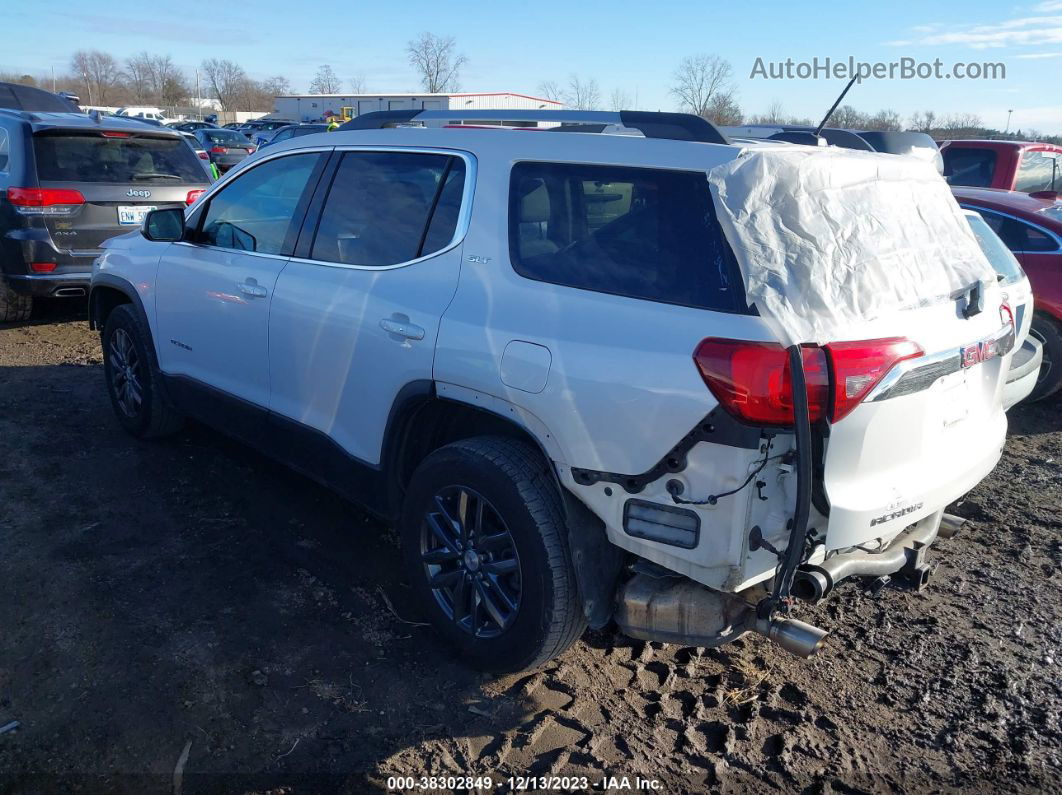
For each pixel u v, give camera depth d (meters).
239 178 4.38
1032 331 6.43
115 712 2.90
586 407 2.68
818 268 2.51
